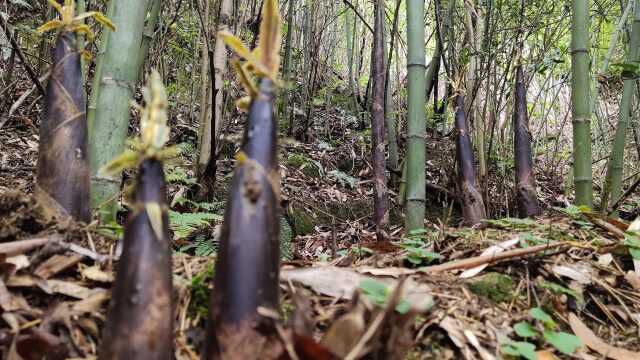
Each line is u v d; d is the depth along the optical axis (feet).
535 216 9.07
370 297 4.51
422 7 8.56
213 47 11.12
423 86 8.58
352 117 20.63
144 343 3.11
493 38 12.67
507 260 6.04
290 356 3.10
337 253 8.80
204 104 10.74
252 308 3.13
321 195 14.58
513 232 7.44
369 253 7.50
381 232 9.84
